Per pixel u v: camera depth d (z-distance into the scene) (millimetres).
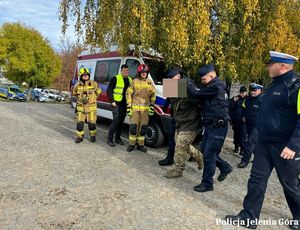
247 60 7668
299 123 3355
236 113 7535
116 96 6863
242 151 7543
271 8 7395
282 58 3471
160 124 7121
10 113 11141
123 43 7215
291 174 3574
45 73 47062
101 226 3498
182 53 6438
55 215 3668
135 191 4535
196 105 4910
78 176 4961
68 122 10008
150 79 6797
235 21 7215
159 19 6609
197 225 3693
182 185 4945
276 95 3535
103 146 7027
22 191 4246
